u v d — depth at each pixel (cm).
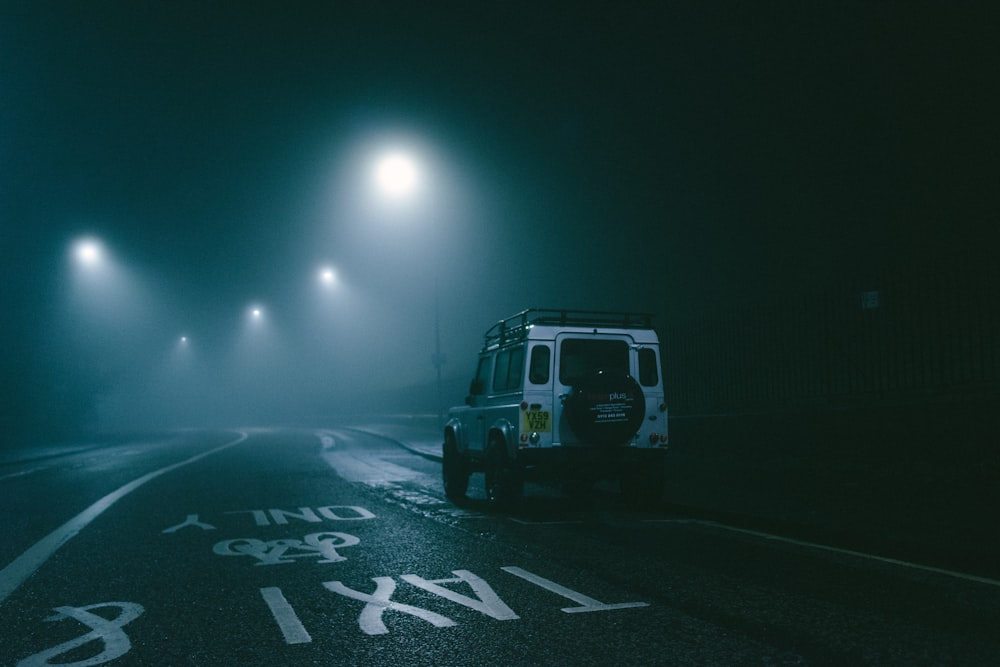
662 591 583
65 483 1614
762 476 1205
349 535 884
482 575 652
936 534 739
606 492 1265
